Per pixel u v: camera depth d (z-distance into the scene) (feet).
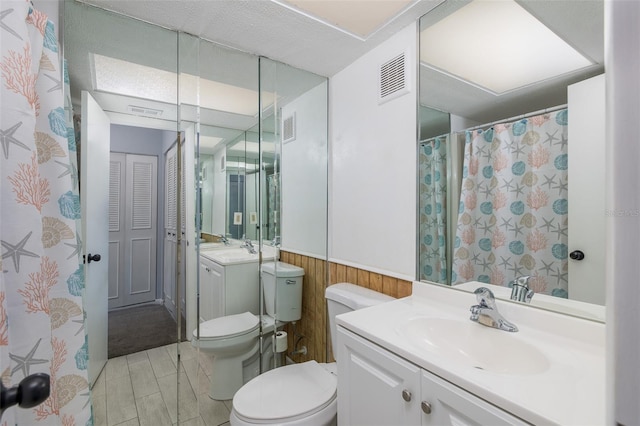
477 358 3.43
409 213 4.89
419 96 4.73
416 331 3.67
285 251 6.63
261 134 6.22
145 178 9.59
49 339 2.62
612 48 1.08
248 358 6.13
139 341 6.75
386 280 5.26
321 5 4.37
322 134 6.81
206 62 5.61
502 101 3.91
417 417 2.83
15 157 2.41
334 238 6.54
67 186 3.21
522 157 3.75
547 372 2.51
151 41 5.08
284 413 4.00
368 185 5.68
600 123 3.12
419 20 4.67
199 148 5.66
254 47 5.51
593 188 3.16
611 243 1.08
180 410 5.42
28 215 2.48
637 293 0.99
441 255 4.55
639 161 0.99
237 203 6.07
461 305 4.15
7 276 2.36
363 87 5.78
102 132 5.32
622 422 1.02
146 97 5.26
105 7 4.39
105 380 5.55
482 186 4.14
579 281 3.22
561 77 3.40
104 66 4.88
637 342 0.99
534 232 3.63
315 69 6.33
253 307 6.24
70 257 3.22
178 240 5.78
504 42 3.86
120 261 9.59
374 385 3.32
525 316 3.48
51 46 3.11
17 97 2.43
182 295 5.75
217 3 4.32
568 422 1.89
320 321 6.63
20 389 1.46
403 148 4.99
